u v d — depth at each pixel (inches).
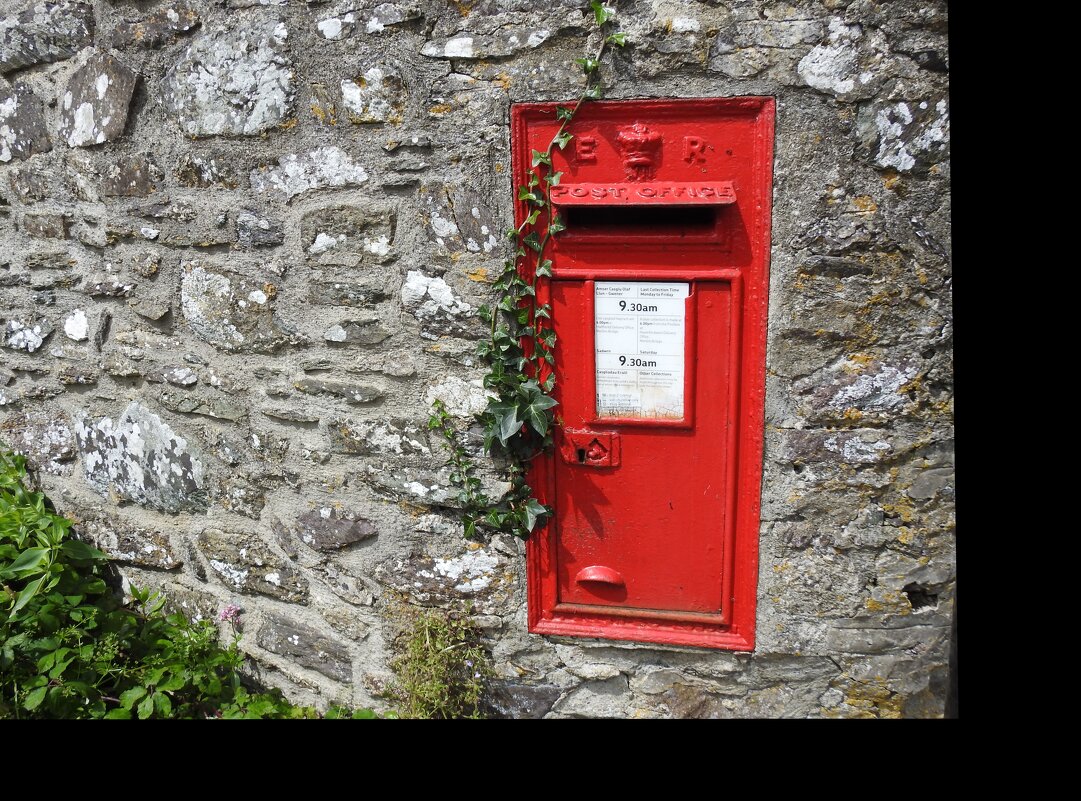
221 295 93.0
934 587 83.6
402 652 96.8
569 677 94.7
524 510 89.2
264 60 84.7
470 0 78.1
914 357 78.1
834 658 87.7
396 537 94.3
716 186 76.6
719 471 84.7
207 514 102.3
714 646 89.4
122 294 98.5
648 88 76.5
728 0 73.5
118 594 111.6
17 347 107.5
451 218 83.4
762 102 74.7
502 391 85.9
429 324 86.9
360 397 90.7
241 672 105.7
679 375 82.7
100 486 108.3
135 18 89.2
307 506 96.3
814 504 83.7
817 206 76.3
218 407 97.1
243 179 88.9
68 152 96.8
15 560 99.7
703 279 79.4
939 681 85.8
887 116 73.2
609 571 90.4
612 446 86.4
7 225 103.3
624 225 81.2
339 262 87.7
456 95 80.6
